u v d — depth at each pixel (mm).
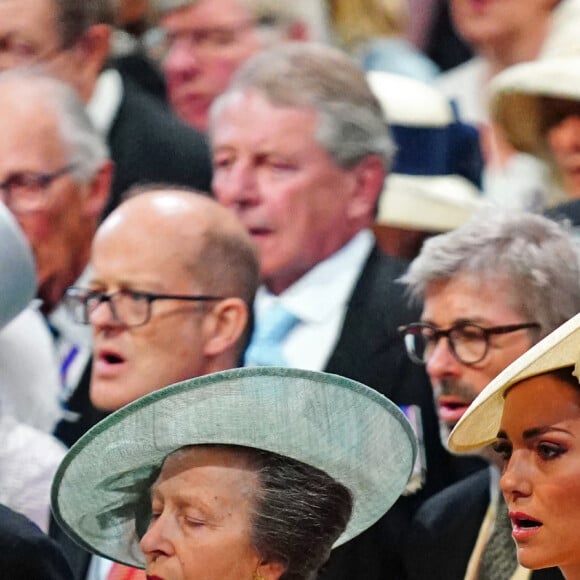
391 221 18109
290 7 20344
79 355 16547
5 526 11859
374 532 14242
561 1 20234
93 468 10969
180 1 20000
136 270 14227
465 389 13430
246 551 10586
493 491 13734
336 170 16500
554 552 10391
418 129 18609
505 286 13328
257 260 14633
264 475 10625
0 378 15156
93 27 18672
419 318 15594
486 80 20969
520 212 13852
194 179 18375
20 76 17453
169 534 10633
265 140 16516
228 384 10523
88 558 13867
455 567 13719
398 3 21875
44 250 16938
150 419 10633
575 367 10297
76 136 17062
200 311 14266
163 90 20312
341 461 10711
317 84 16594
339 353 15648
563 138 17469
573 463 10328
